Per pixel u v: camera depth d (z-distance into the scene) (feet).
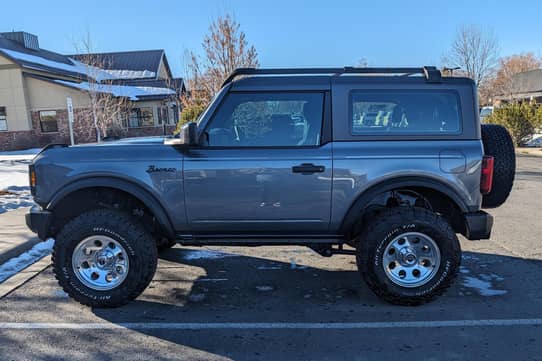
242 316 12.36
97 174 12.56
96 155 12.65
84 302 12.71
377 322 11.89
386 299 12.73
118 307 12.89
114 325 11.88
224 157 12.50
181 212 12.72
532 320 11.84
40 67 85.56
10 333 11.44
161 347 10.69
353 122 12.69
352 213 12.60
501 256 17.19
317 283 14.84
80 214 13.58
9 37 101.19
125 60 132.67
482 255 17.34
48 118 83.76
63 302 13.39
